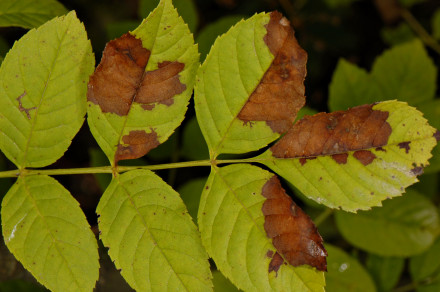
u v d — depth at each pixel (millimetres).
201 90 460
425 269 577
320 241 456
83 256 462
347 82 580
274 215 459
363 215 566
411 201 566
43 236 463
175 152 598
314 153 462
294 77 456
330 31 726
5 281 547
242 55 456
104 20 794
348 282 558
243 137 464
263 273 456
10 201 467
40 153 468
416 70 593
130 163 572
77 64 460
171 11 453
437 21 731
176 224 461
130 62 457
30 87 462
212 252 458
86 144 730
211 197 463
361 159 458
